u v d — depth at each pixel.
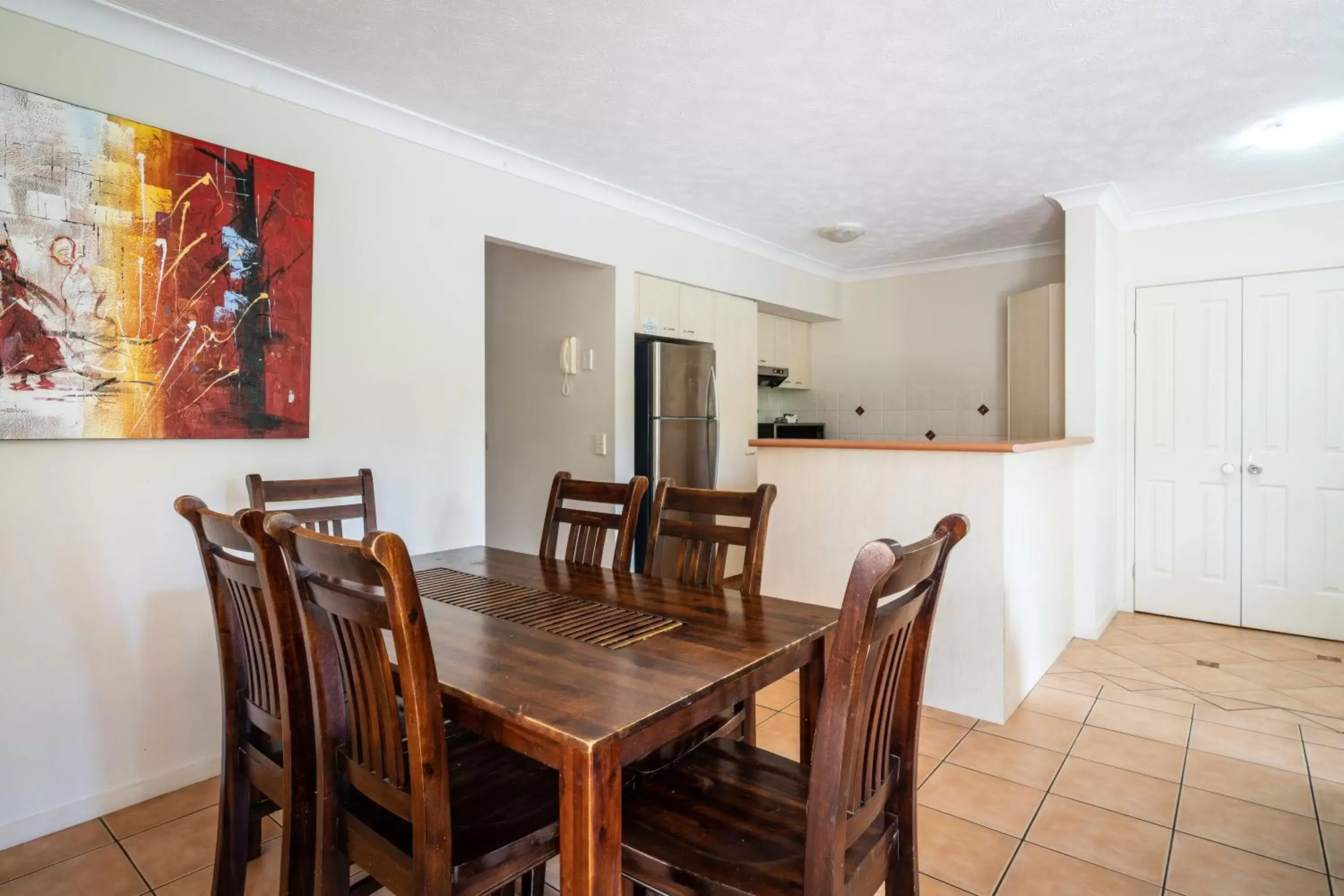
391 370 2.76
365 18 2.08
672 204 3.90
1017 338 4.50
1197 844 1.92
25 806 1.95
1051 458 3.27
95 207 2.00
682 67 2.38
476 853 1.15
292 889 1.35
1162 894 1.72
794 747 2.50
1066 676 3.19
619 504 2.36
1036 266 4.86
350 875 1.72
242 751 1.58
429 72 2.41
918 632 1.29
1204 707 2.84
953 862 1.86
